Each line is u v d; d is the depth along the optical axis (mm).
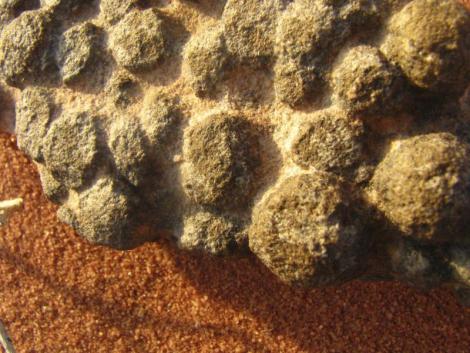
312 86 79
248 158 83
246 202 85
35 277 135
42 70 98
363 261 79
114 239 97
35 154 100
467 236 73
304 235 75
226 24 83
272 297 116
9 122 118
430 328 109
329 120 78
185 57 88
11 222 135
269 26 81
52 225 132
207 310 122
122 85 92
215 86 86
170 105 89
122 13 93
